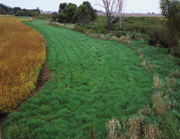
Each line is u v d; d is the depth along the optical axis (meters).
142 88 6.89
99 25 36.28
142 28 30.03
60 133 4.01
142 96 6.19
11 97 5.28
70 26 29.53
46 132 4.06
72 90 6.55
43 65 9.86
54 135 3.97
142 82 7.61
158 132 3.76
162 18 13.10
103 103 5.58
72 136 3.97
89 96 6.08
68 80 7.59
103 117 4.83
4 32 18.55
